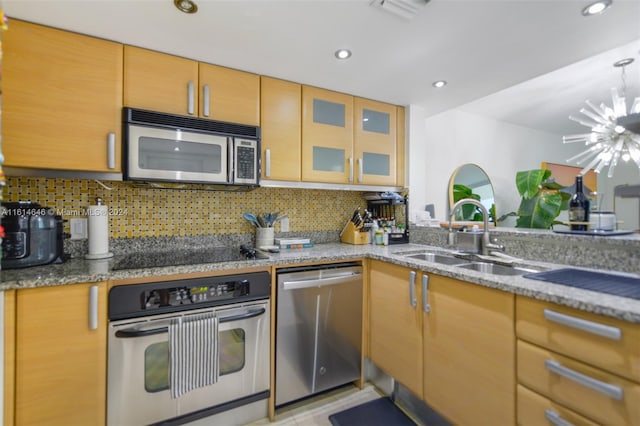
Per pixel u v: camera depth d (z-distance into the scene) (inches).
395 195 93.2
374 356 72.2
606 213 57.6
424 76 74.0
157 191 73.9
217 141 66.2
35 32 52.2
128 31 55.1
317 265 69.4
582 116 132.7
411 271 61.0
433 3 48.0
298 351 65.3
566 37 57.3
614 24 53.0
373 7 49.0
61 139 53.7
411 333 61.1
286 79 75.6
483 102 118.9
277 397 63.1
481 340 47.4
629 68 91.0
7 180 60.1
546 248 60.4
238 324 58.5
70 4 47.4
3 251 49.4
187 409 54.6
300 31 55.6
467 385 49.6
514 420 42.6
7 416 42.0
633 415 31.2
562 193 126.1
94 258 60.8
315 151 80.0
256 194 86.3
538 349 39.9
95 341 47.5
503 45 60.2
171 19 51.8
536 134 153.8
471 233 73.9
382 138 90.8
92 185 67.2
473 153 130.6
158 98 61.5
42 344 44.0
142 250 71.9
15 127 50.7
